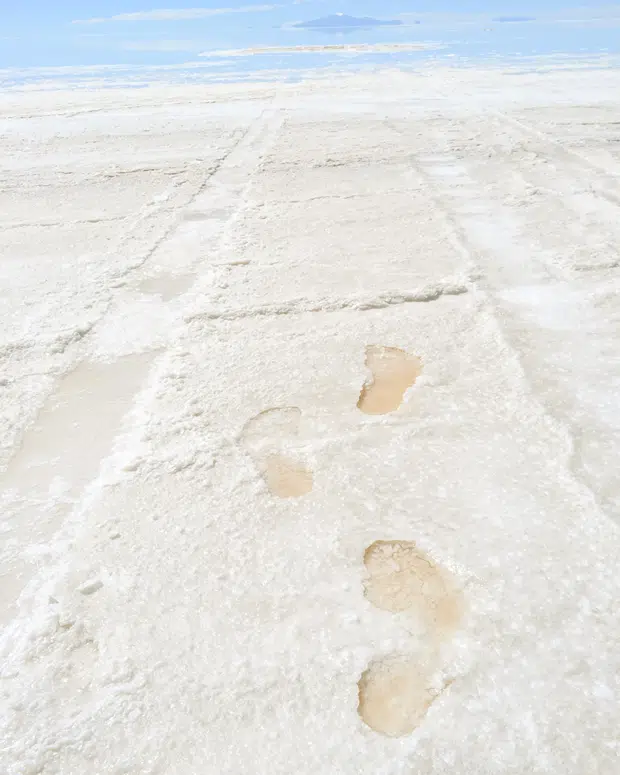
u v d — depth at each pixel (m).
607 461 1.88
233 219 4.35
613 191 4.49
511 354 2.47
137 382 2.48
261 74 14.54
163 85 12.98
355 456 1.98
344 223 4.14
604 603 1.45
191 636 1.43
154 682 1.33
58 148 6.93
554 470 1.87
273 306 3.02
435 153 5.86
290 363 2.53
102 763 1.19
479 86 10.32
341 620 1.45
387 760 1.17
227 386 2.39
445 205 4.39
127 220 4.48
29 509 1.84
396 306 2.97
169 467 1.97
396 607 1.48
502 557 1.58
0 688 1.33
